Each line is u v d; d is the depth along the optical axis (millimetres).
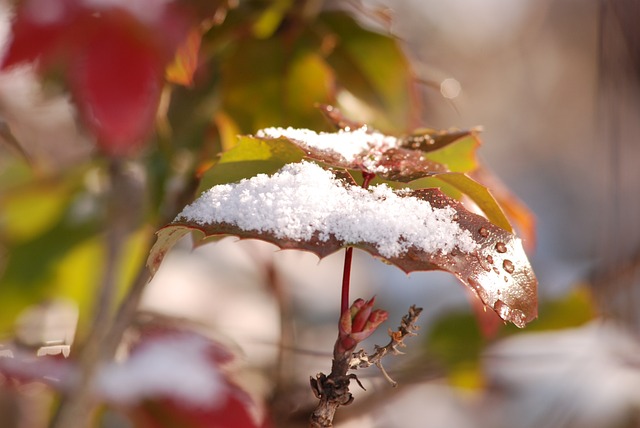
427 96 624
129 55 353
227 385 388
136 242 435
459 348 518
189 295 563
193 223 316
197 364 391
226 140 411
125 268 433
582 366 620
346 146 345
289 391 498
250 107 412
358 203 322
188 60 368
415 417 659
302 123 411
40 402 462
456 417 664
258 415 389
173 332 403
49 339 435
